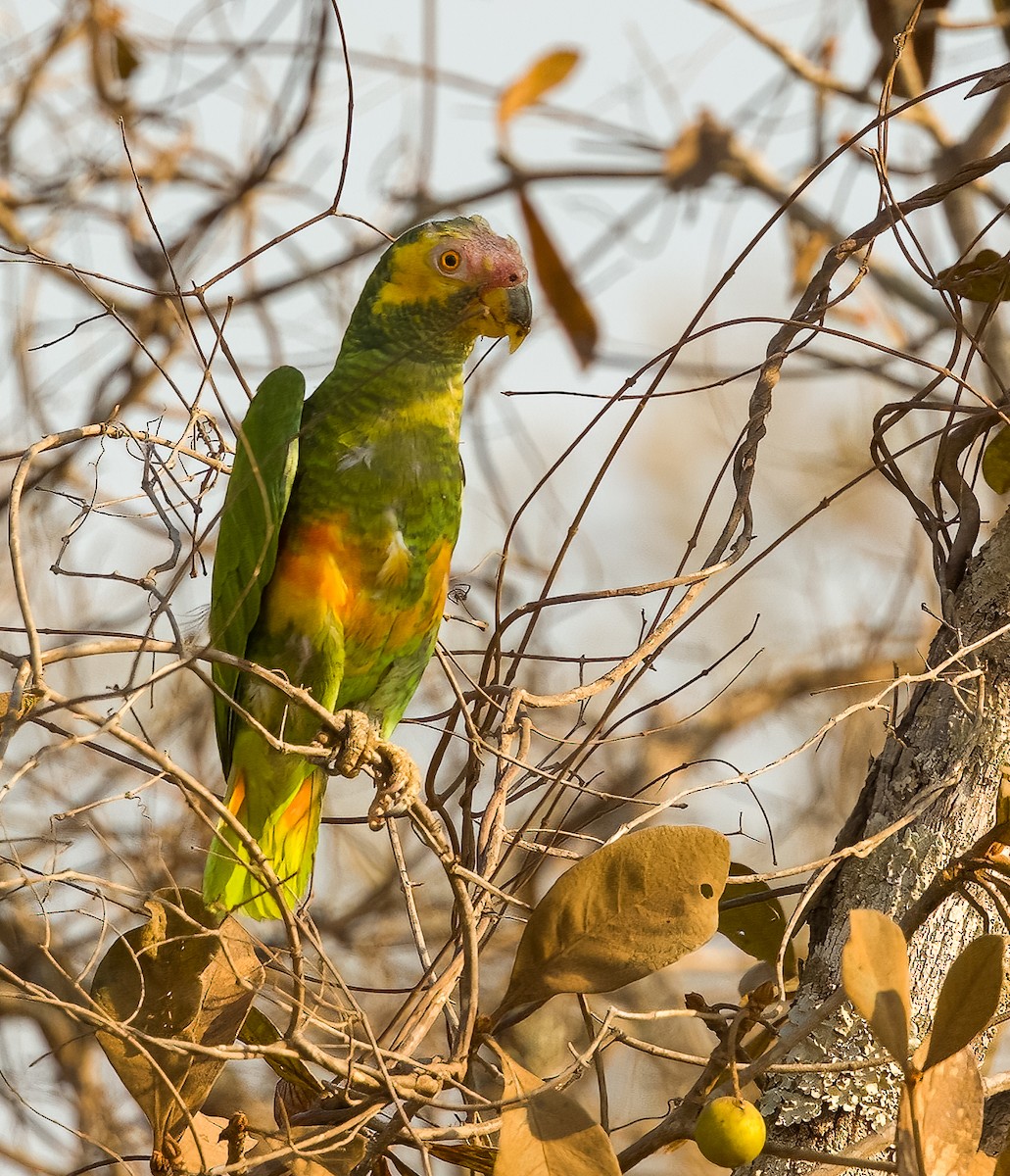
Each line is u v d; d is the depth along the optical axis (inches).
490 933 205.6
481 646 377.1
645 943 177.9
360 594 258.2
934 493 229.9
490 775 339.0
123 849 323.3
